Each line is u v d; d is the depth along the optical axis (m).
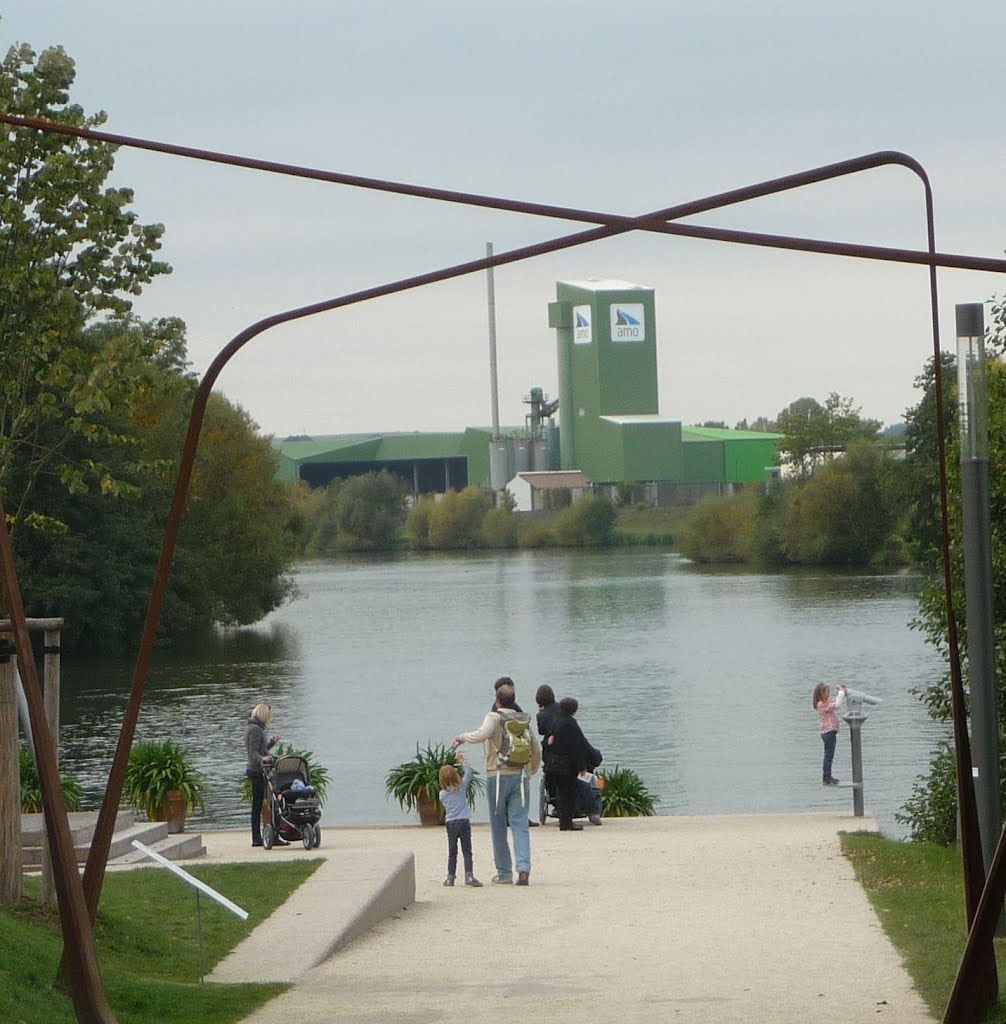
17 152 25.22
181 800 33.47
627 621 121.69
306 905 20.09
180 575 110.19
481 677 86.06
